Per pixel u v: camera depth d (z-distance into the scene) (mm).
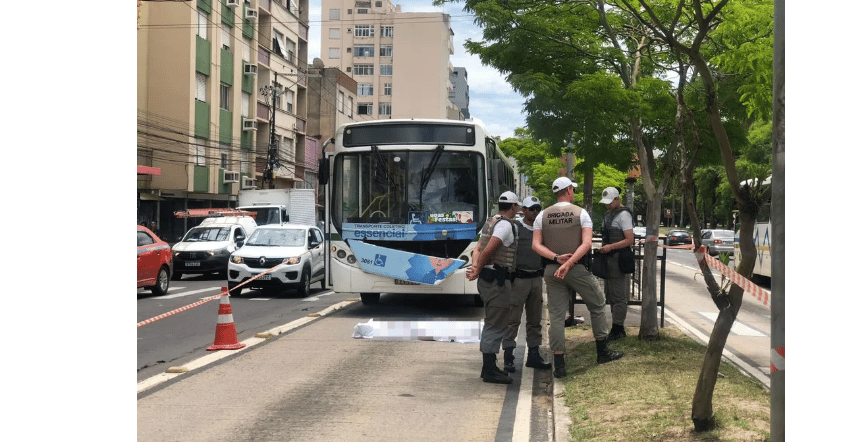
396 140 13844
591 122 9719
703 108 10320
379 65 106062
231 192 44438
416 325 11461
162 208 38844
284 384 8062
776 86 4203
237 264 18469
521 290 8461
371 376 8508
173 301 17250
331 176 14141
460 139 13844
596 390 7273
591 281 8375
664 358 8641
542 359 8891
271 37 52031
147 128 37812
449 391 7801
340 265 13891
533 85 9477
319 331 12031
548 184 42031
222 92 44000
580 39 10188
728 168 5777
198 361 9367
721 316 5625
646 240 10047
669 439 5531
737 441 5371
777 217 4238
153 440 5957
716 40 9609
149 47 39281
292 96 56156
